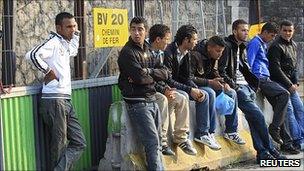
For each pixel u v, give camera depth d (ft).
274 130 24.36
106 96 21.03
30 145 17.83
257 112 22.49
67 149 18.12
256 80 23.58
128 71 18.06
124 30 22.13
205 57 21.34
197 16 35.29
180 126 19.67
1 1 21.52
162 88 19.04
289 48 25.14
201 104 20.44
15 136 17.30
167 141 19.74
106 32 21.20
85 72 22.76
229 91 21.79
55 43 17.58
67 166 17.97
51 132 17.92
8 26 21.57
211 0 36.70
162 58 19.63
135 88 18.29
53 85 17.58
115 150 19.22
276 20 42.27
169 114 19.57
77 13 22.81
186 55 20.27
